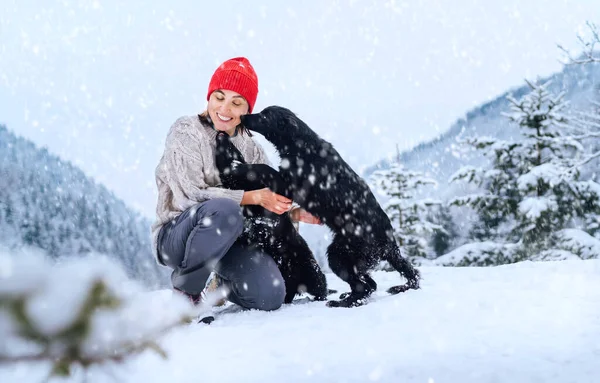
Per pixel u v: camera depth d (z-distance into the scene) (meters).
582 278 3.42
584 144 14.02
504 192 14.65
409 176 16.55
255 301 3.03
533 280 3.44
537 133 14.34
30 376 1.26
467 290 3.16
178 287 2.95
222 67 3.39
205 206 2.88
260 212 3.37
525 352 1.68
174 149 3.07
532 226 13.23
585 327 1.99
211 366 1.66
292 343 1.96
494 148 14.38
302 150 3.54
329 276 5.28
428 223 16.44
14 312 0.56
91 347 0.61
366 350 1.80
